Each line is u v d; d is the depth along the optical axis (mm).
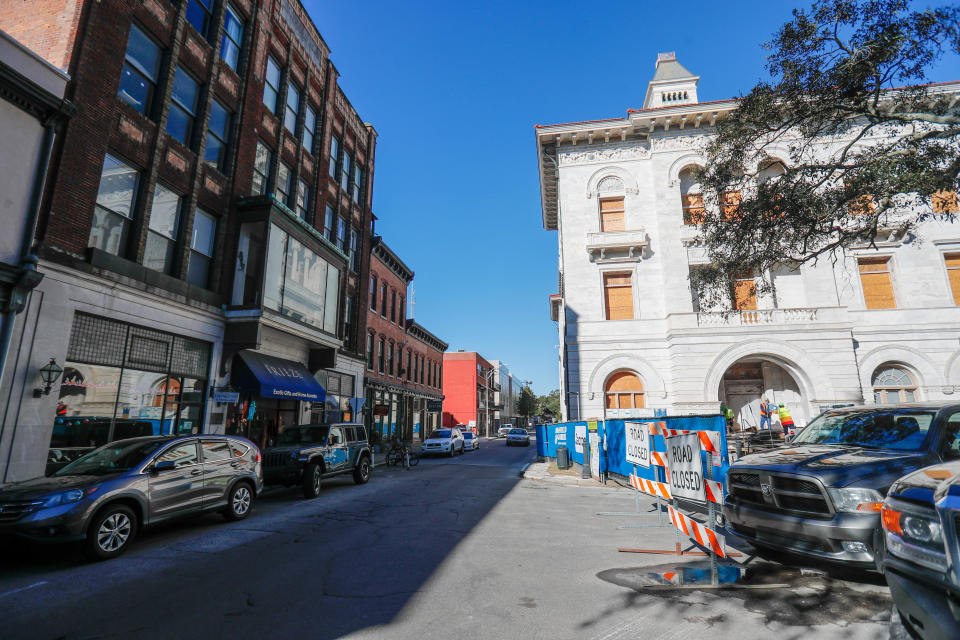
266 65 17031
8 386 8758
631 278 21531
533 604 4363
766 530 5082
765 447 16078
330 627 3895
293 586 4926
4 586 5023
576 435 17438
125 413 11211
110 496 6188
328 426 12883
